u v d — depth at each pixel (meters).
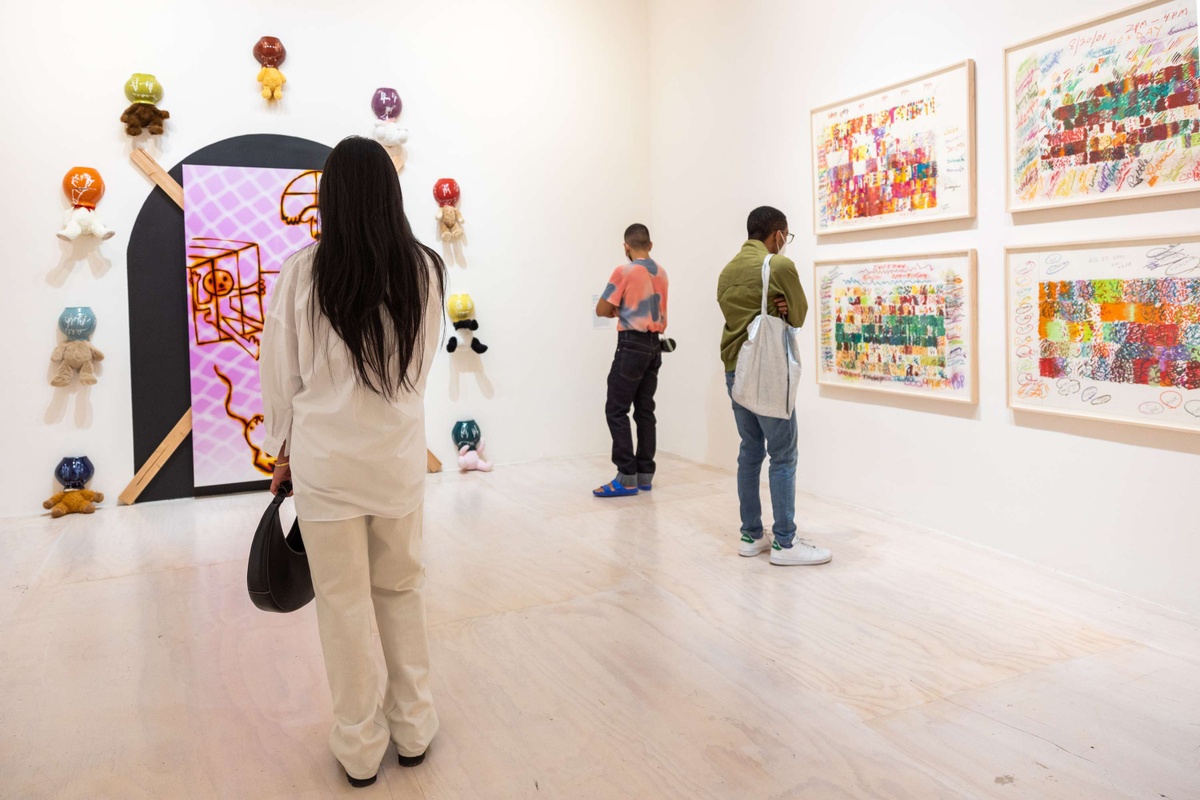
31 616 3.01
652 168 5.95
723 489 4.76
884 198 3.89
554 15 5.62
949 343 3.59
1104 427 3.01
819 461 4.45
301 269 1.80
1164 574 2.84
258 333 4.91
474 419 5.54
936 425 3.72
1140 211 2.84
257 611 3.05
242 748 2.11
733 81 4.99
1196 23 2.61
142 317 4.70
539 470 5.44
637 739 2.09
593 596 3.10
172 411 4.79
